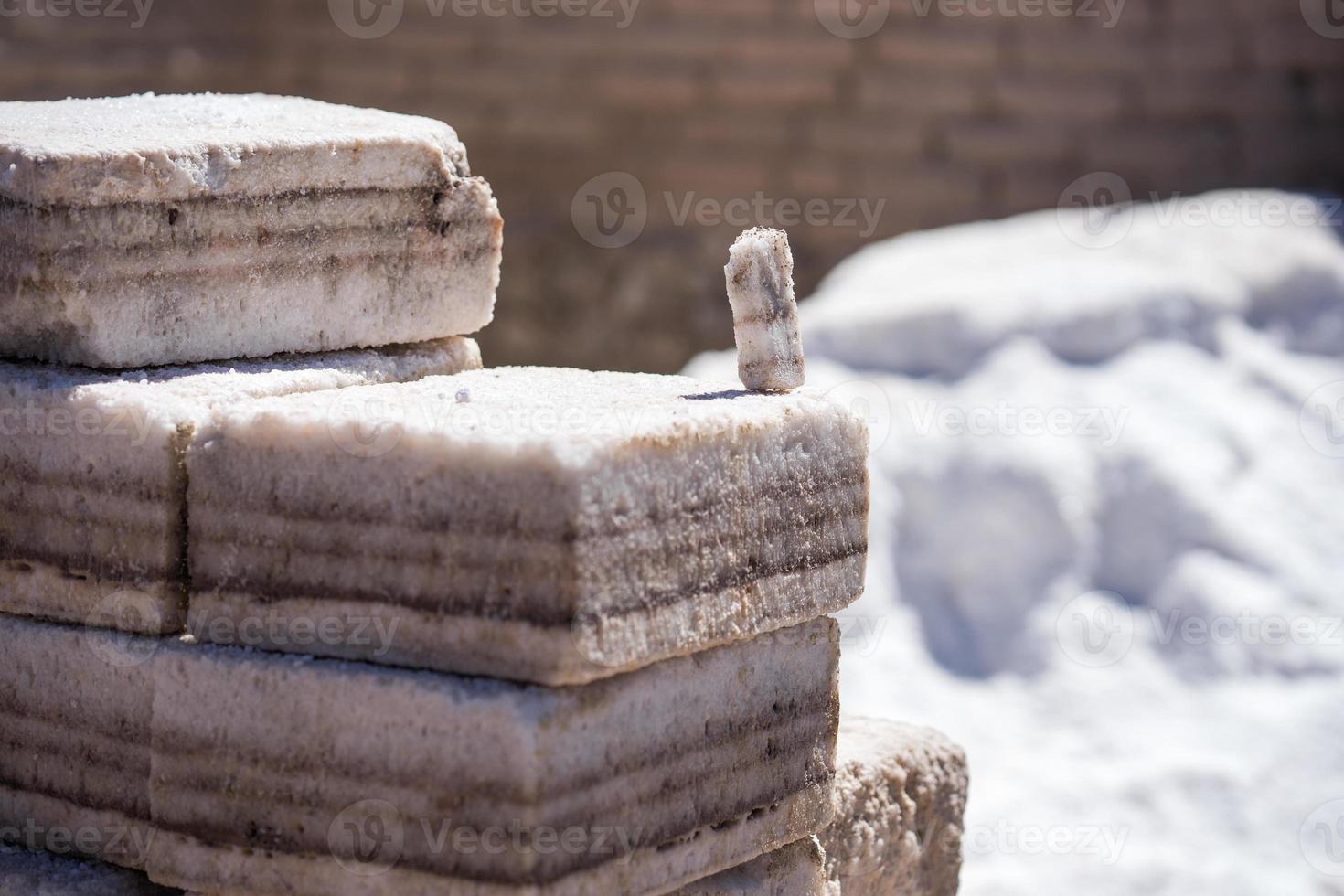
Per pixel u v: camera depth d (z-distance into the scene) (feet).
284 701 6.39
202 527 6.65
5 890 6.90
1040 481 16.40
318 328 8.01
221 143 7.43
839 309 18.45
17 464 7.09
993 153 28.78
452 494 6.08
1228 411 17.37
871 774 8.73
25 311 7.11
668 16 29.81
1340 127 27.45
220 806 6.57
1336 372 18.35
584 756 6.16
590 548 5.94
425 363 8.51
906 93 29.07
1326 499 16.65
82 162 6.97
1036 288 18.43
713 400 7.04
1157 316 18.30
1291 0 27.43
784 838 7.30
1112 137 28.30
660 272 30.17
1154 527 16.34
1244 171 27.78
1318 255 19.44
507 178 30.53
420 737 6.13
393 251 8.25
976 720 14.88
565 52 30.14
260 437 6.47
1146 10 28.02
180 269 7.39
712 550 6.56
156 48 30.25
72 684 7.02
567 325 30.50
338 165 7.87
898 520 16.57
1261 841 12.98
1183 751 14.12
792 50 29.43
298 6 30.58
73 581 7.00
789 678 7.22
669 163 30.07
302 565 6.44
